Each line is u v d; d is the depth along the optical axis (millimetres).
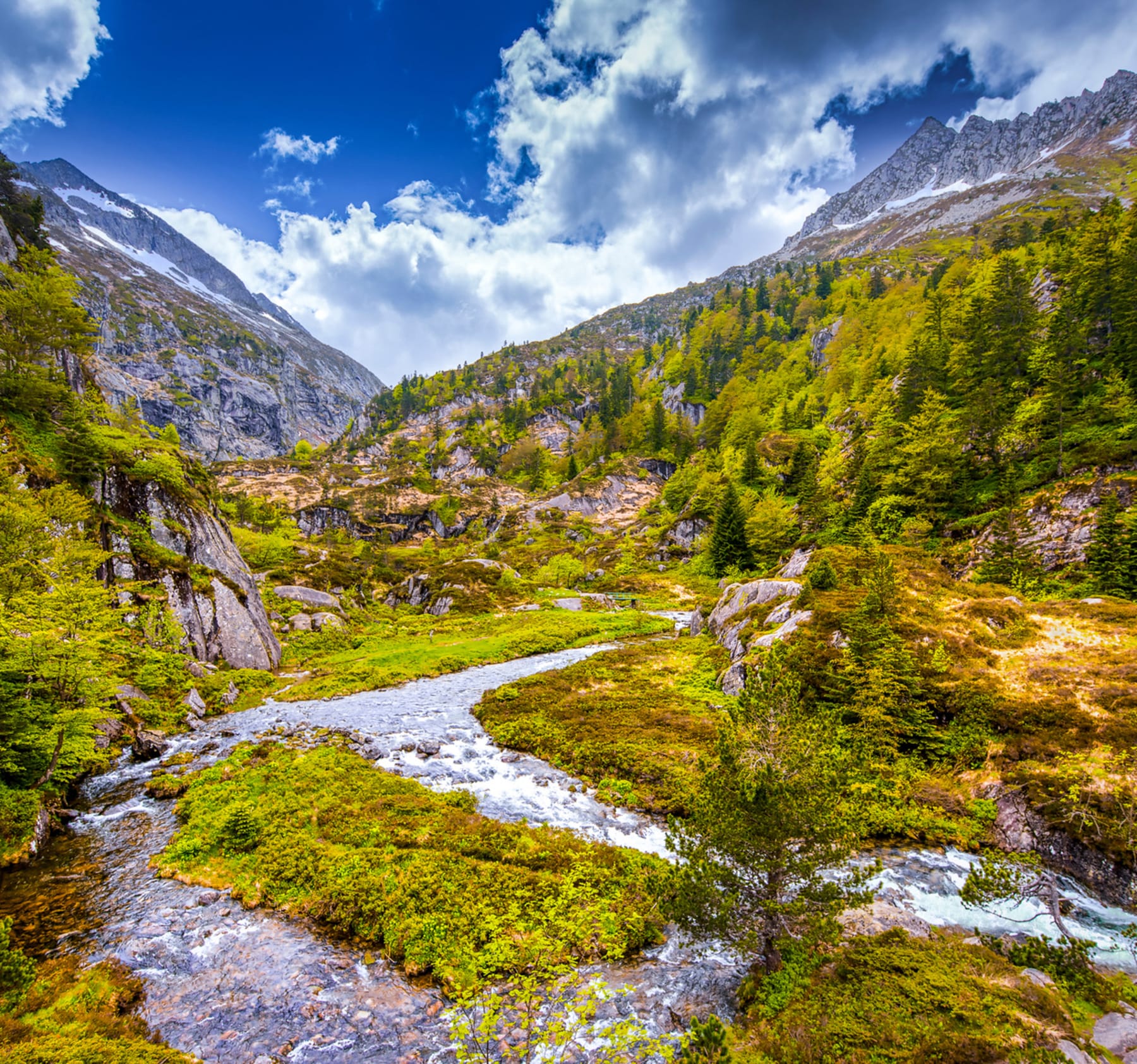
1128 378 54625
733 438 131375
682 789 24234
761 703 14555
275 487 172875
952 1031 9898
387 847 19844
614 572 101000
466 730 33469
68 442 40906
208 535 48750
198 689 37188
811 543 60594
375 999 13312
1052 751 21391
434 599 81938
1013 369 69312
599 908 16312
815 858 13078
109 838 20641
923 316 117062
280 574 76312
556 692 39312
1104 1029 10633
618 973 14172
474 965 14070
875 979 11906
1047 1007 10680
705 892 13289
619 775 26703
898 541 56344
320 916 16172
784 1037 10469
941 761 24516
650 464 160375
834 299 194625
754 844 13273
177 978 13742
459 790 25297
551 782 26312
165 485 46125
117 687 30188
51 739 21266
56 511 30688
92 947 14656
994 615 32062
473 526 151375
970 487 57875
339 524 149625
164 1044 11758
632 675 42938
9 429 38438
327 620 62625
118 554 39312
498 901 16531
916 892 17531
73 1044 10469
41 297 44344
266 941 15203
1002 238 134750
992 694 25047
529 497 166625
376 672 46250
